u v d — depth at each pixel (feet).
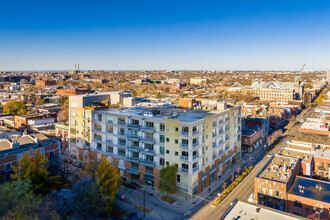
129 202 239.09
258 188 218.18
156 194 255.29
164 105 357.20
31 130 438.40
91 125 315.78
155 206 233.14
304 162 253.85
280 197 207.10
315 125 382.01
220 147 296.92
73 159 343.67
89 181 219.41
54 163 278.67
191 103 331.98
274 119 554.87
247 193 259.39
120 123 286.66
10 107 628.28
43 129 441.68
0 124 525.34
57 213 181.98
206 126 262.67
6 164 240.32
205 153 263.70
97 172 221.87
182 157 244.42
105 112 299.38
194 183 247.70
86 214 196.34
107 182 211.82
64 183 268.21
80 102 331.77
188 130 237.25
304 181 225.56
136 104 368.89
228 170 321.11
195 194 251.60
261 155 382.22
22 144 269.85
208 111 309.01
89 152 322.96
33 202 177.68
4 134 341.82
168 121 249.75
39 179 224.53
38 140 274.77
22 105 638.12
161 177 244.83
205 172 266.98
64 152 370.94
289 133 517.14
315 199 192.34
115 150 294.46
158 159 261.44
